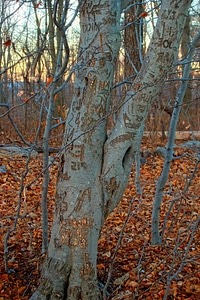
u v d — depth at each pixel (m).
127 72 5.48
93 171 2.53
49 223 4.69
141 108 2.44
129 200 5.69
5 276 3.15
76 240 2.52
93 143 2.51
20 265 3.40
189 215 4.84
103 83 2.51
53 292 2.55
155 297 2.96
